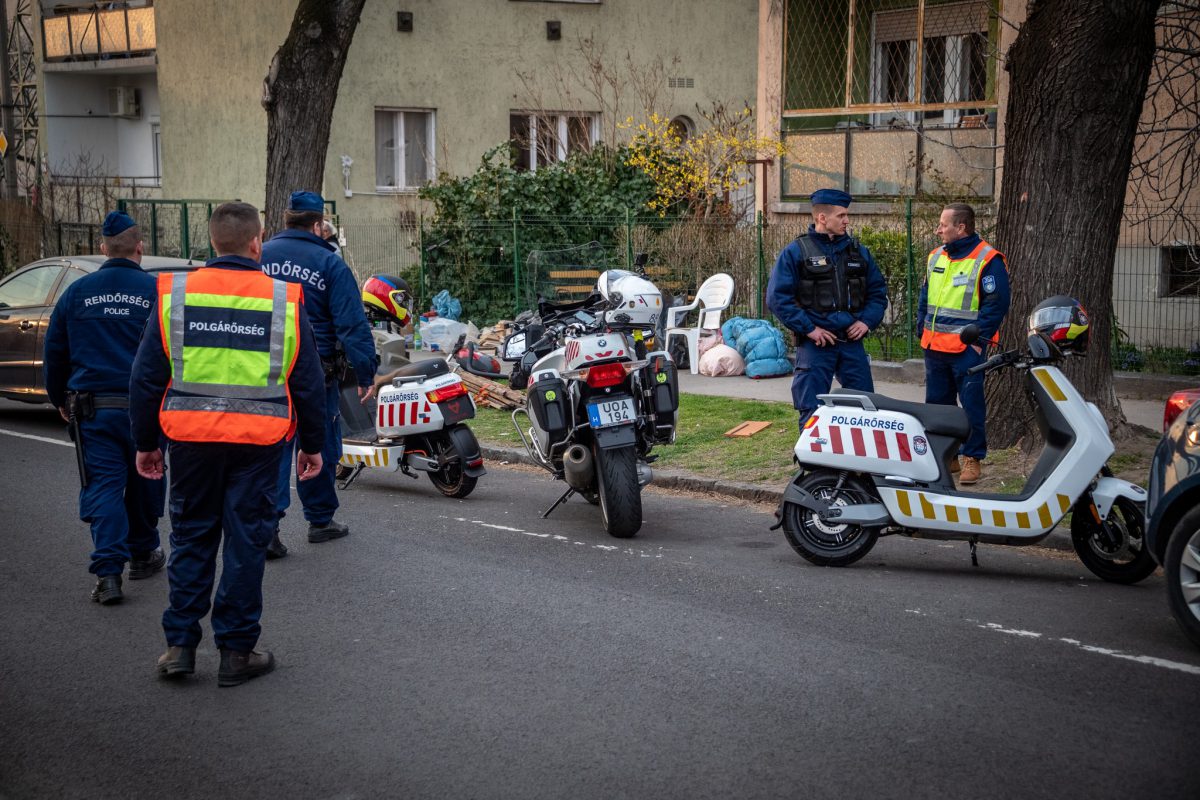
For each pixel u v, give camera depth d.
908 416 7.73
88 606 7.33
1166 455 6.31
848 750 5.01
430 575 7.84
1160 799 4.52
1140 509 7.29
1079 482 7.43
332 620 6.94
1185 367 14.07
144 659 6.38
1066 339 7.61
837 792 4.63
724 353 15.85
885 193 19.45
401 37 25.62
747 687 5.75
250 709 5.64
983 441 9.70
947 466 7.75
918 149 18.95
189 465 5.80
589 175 21.97
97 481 7.39
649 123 27.48
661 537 8.90
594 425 8.59
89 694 5.88
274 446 5.90
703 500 10.30
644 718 5.40
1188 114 15.18
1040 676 5.82
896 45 19.36
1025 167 10.17
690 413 13.18
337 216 23.23
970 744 5.04
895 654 6.16
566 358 8.76
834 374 9.79
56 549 8.66
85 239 26.81
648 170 22.17
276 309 5.88
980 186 18.41
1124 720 5.27
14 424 14.53
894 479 7.68
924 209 16.50
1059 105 9.91
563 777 4.83
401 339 11.31
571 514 9.72
